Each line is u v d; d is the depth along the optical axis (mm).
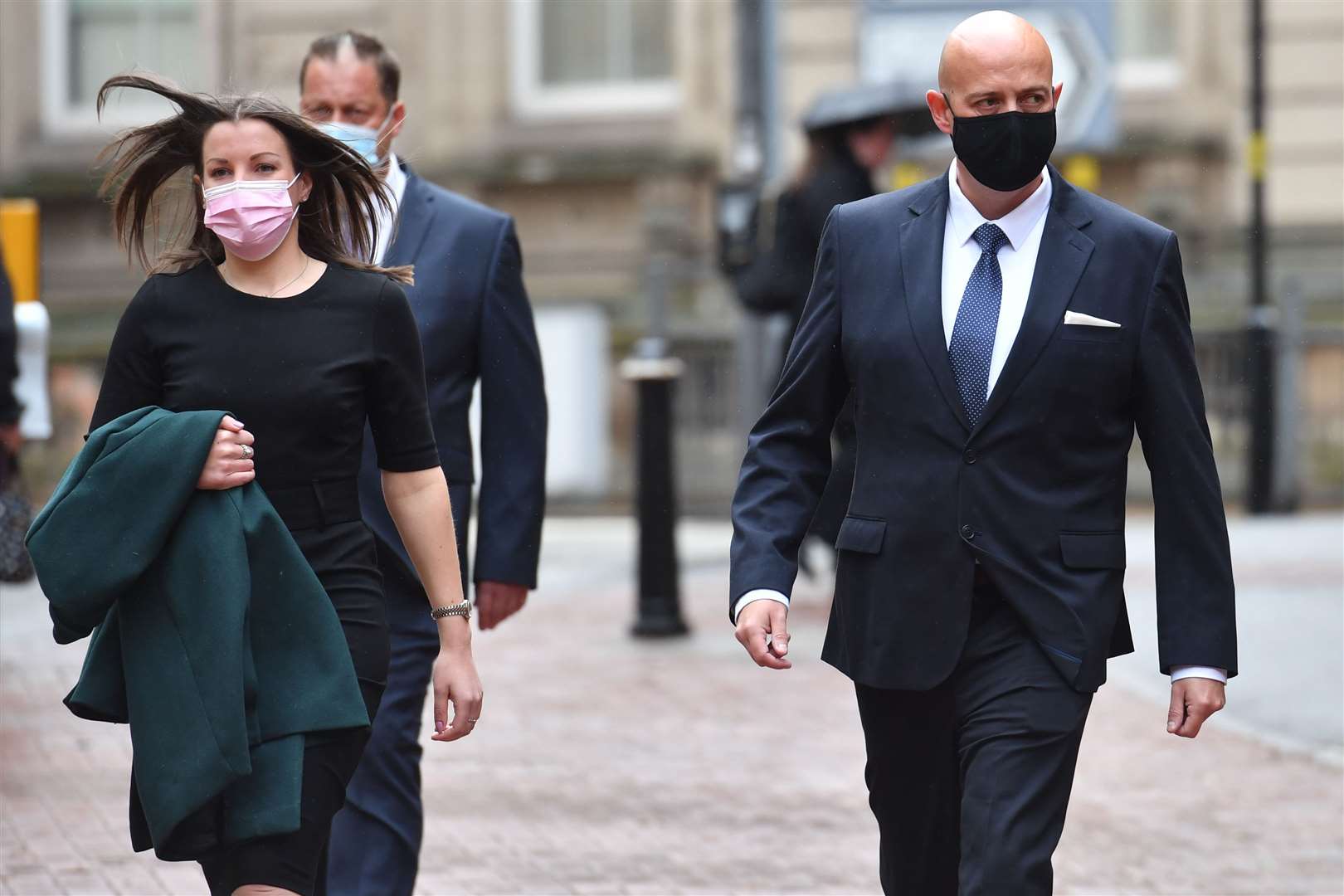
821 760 22375
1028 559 12008
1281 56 60500
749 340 43375
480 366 15930
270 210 11625
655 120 63812
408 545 12438
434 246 15828
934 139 39844
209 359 11633
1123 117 61344
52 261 65750
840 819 19891
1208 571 12195
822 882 17703
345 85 15812
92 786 21094
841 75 59812
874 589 12320
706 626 31125
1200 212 61281
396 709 14867
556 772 21781
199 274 11938
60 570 10984
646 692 26062
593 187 64062
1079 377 12062
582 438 52156
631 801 20594
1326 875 17828
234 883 11227
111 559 10977
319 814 11336
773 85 42906
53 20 66625
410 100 64812
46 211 66000
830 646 12688
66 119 66812
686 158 63375
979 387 12180
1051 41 46531
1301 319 48656
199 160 12055
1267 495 47031
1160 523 12289
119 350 11836
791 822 19766
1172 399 12180
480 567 15898
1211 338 49625
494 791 21000
